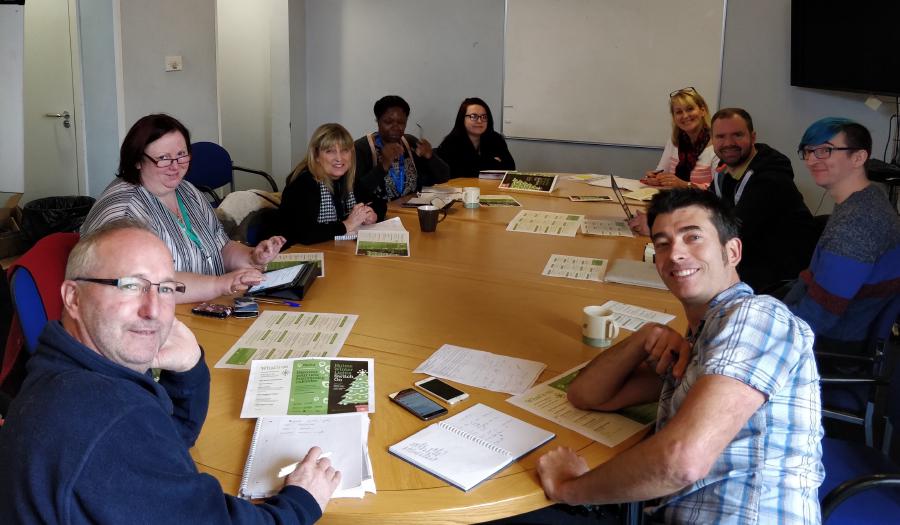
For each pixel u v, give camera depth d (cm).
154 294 118
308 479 124
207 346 186
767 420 129
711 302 146
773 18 493
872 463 187
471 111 474
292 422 147
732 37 507
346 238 301
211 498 108
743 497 130
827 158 232
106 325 115
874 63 417
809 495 132
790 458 130
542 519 210
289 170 663
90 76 526
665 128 542
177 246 243
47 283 186
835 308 217
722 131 337
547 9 557
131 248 117
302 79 660
